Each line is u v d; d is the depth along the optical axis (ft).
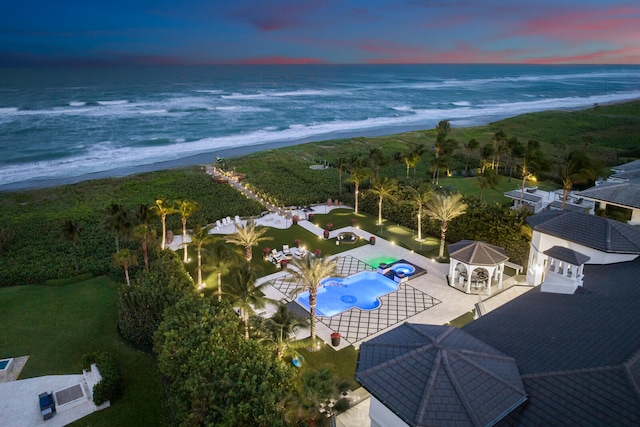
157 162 325.83
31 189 256.52
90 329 117.29
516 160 298.15
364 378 57.77
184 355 84.58
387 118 558.97
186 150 364.99
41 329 117.19
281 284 137.08
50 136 396.37
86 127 438.81
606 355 60.64
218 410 71.36
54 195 238.68
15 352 107.65
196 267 147.43
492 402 52.70
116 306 128.47
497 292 125.80
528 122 474.08
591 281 90.02
